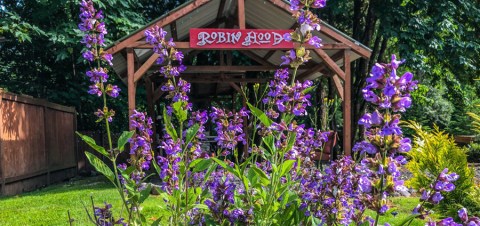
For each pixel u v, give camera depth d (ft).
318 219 7.86
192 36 27.58
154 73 37.22
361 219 7.37
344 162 7.94
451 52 43.57
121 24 41.65
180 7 27.58
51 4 39.78
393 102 5.24
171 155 7.86
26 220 18.42
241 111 9.20
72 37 40.04
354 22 49.14
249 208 7.77
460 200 13.01
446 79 53.72
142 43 27.22
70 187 30.81
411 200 21.35
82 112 51.06
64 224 17.03
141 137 7.99
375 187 5.61
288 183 7.45
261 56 40.22
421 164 13.88
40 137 34.42
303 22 7.93
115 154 7.29
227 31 27.63
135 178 7.93
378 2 42.68
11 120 29.43
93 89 8.02
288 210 8.10
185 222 7.66
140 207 7.62
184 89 8.82
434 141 13.84
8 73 49.39
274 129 8.24
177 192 7.50
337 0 42.11
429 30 40.83
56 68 47.42
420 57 41.29
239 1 27.91
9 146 28.96
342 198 7.77
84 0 8.32
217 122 9.27
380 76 5.27
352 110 49.29
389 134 5.23
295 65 8.00
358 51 28.78
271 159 8.09
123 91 46.37
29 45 45.39
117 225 7.77
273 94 8.34
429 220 6.12
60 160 38.81
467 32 45.80
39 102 34.24
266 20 34.01
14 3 44.39
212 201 7.77
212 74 42.37
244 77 44.45
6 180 28.12
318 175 8.52
